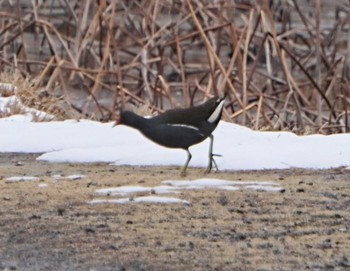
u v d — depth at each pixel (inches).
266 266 573.0
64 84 1305.4
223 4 1438.2
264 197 744.3
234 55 1283.2
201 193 754.8
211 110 818.8
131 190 763.4
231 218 682.8
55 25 1737.2
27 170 856.3
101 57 1493.6
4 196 748.0
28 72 1362.0
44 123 1018.7
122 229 653.9
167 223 668.7
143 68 1391.5
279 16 1788.9
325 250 606.5
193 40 1652.3
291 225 665.6
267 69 1425.9
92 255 596.4
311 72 1579.7
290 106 1327.5
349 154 879.7
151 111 1198.3
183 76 1337.4
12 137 967.6
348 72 1366.9
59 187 778.8
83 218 683.4
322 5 1948.8
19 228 658.2
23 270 567.5
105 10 1512.1
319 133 1164.5
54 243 623.5
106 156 901.2
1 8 1753.2
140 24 1632.6
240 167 856.3
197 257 590.9
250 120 1205.1
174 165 874.8
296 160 868.6
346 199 741.9
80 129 990.4
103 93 1435.8
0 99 1146.0
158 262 581.3
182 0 1536.7
